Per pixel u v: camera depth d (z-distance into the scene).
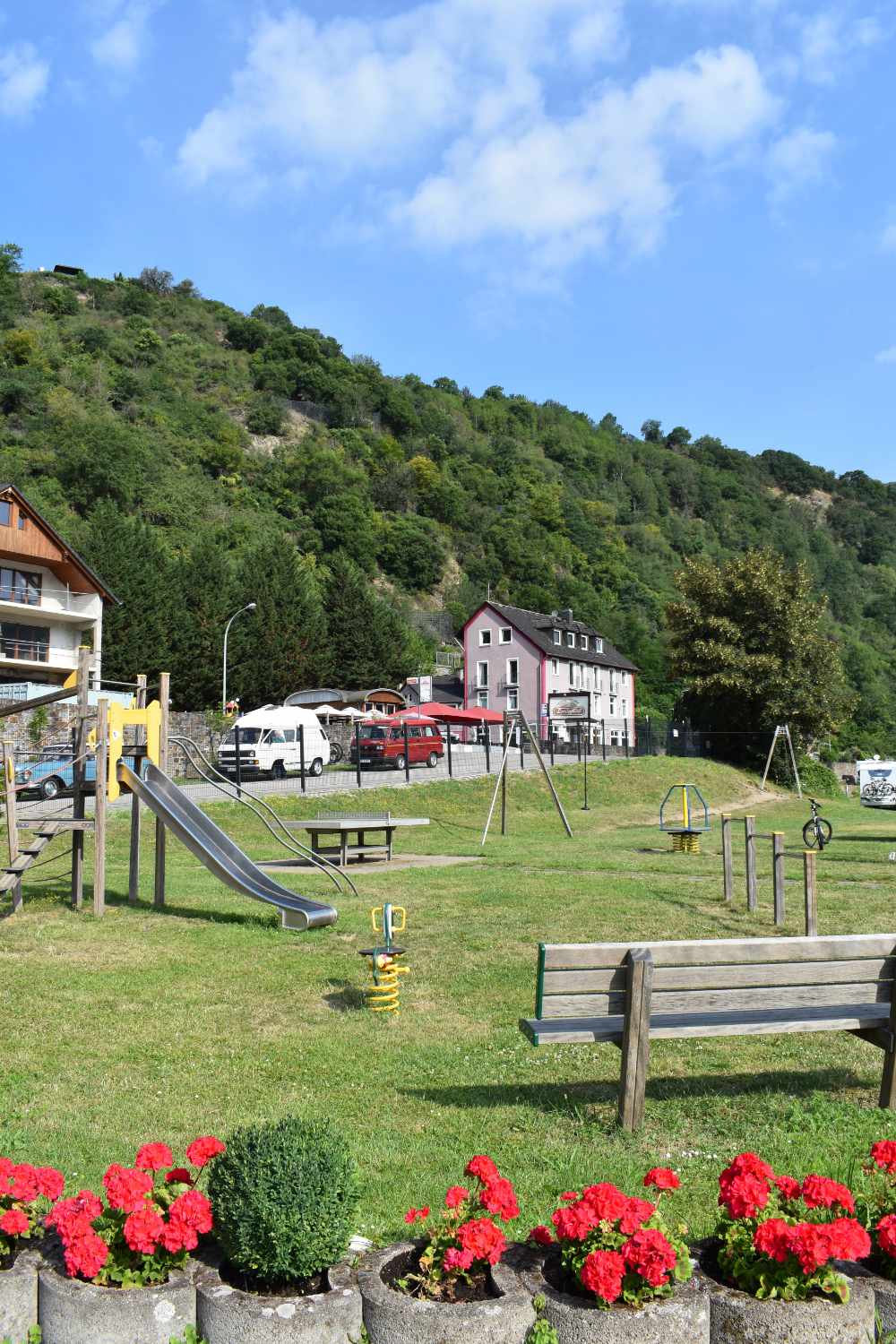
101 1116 6.08
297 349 156.38
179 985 9.29
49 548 48.97
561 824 31.20
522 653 73.12
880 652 128.75
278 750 38.38
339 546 112.62
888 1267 3.55
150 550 63.75
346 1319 3.32
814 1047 7.53
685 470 188.00
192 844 12.99
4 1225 3.55
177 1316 3.36
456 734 55.16
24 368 110.88
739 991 5.93
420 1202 4.77
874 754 96.69
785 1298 3.35
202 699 62.81
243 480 116.94
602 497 167.75
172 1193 3.71
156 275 172.38
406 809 31.03
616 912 12.92
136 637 58.97
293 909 11.83
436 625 109.06
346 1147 3.75
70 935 11.48
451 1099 6.40
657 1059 7.23
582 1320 3.25
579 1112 6.08
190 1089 6.61
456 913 12.88
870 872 17.31
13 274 142.00
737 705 55.53
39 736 33.47
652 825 32.34
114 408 118.62
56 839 20.50
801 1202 3.64
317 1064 7.11
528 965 10.02
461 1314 3.24
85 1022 8.12
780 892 12.21
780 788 50.03
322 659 69.06
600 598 129.62
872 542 192.50
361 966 9.98
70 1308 3.34
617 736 59.41
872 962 6.09
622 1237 3.40
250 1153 3.57
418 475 136.00
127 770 13.45
